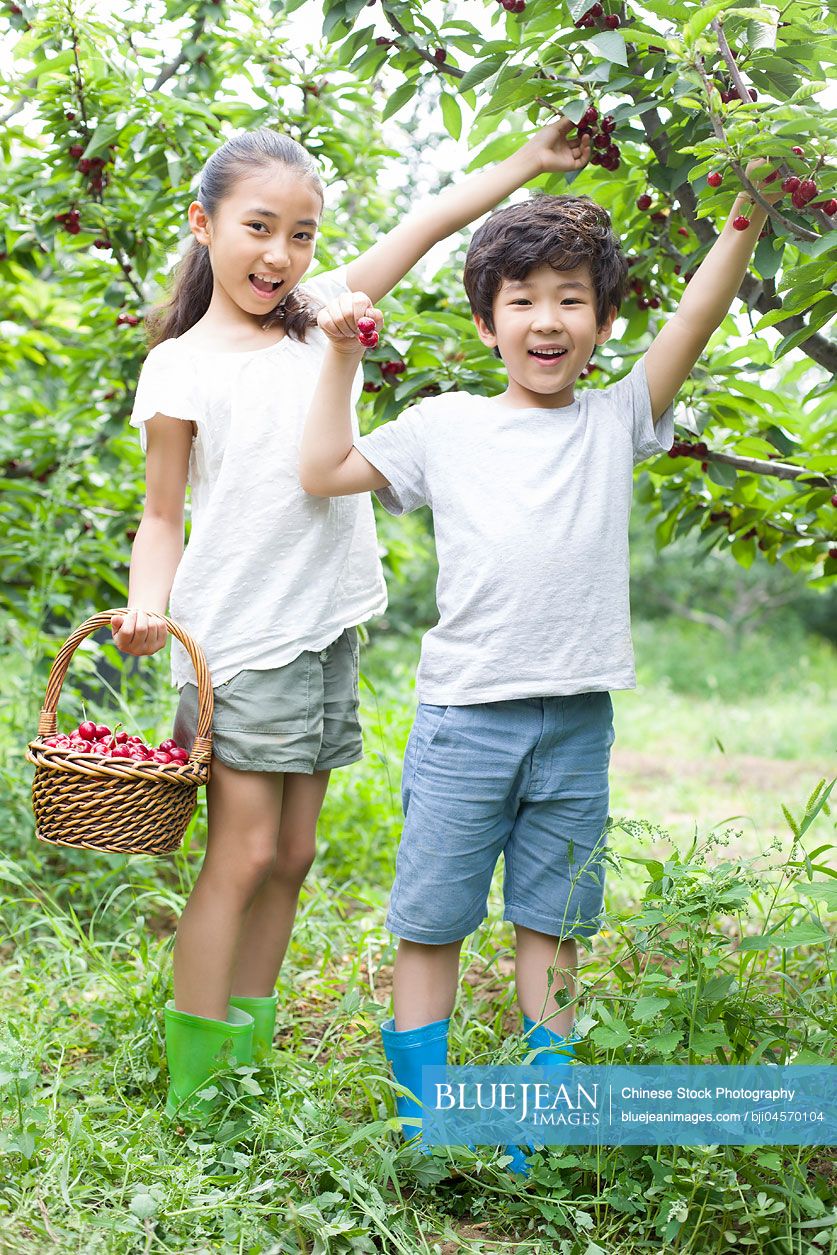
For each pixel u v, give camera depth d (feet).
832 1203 6.49
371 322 6.61
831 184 6.63
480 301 7.45
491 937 10.77
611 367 10.00
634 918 6.59
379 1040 8.91
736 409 10.07
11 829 12.28
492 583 6.98
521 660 6.96
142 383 7.54
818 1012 7.65
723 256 7.22
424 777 7.23
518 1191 6.63
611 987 8.27
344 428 7.18
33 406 15.33
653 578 52.11
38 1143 6.62
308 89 10.77
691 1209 6.26
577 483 7.10
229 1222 6.09
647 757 25.81
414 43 8.34
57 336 16.30
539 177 8.84
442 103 8.96
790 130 6.18
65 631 14.11
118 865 11.82
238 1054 7.56
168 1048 7.68
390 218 13.84
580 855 7.32
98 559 14.25
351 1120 7.44
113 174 11.09
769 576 48.75
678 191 8.25
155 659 14.24
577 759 7.23
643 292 9.99
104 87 10.23
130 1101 7.72
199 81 10.79
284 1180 6.54
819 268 6.66
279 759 7.41
